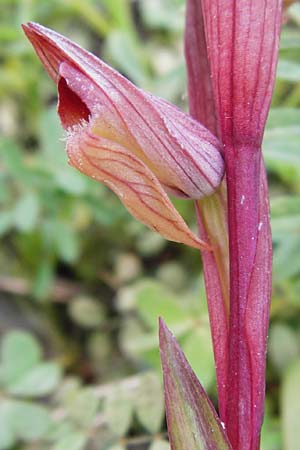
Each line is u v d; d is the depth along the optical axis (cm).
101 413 17
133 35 24
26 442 18
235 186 11
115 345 21
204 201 11
